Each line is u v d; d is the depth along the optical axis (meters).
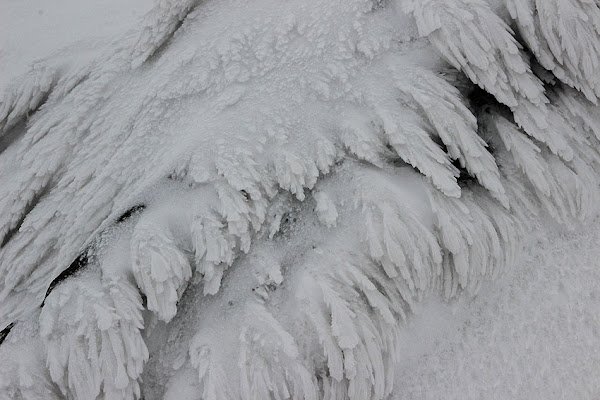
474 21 1.10
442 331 1.12
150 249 1.05
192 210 1.07
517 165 1.15
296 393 1.02
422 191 1.09
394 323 1.06
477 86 1.16
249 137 1.11
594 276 1.14
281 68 1.16
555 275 1.14
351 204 1.09
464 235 1.08
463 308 1.12
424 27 1.11
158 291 1.03
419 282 1.08
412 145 1.09
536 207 1.16
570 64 1.13
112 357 1.01
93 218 1.18
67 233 1.19
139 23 1.36
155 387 1.06
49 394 1.02
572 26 1.11
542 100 1.13
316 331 1.04
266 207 1.09
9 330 1.06
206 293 1.06
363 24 1.17
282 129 1.12
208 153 1.10
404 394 1.09
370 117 1.12
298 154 1.10
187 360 1.06
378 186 1.08
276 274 1.07
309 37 1.17
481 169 1.10
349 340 1.03
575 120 1.17
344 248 1.08
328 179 1.11
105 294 1.04
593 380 1.08
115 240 1.08
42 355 1.03
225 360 1.03
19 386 1.01
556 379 1.08
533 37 1.12
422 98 1.10
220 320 1.06
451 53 1.11
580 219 1.16
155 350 1.07
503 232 1.12
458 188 1.08
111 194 1.18
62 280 1.07
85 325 1.02
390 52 1.15
